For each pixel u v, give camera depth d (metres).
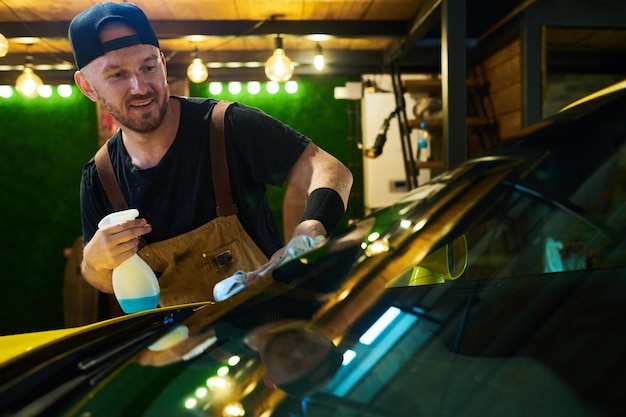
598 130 0.82
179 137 1.49
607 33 4.86
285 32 4.40
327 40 5.07
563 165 0.80
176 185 1.51
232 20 4.34
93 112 6.05
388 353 0.66
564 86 5.96
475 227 0.78
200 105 1.54
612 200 0.79
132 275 1.21
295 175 1.52
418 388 0.60
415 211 0.84
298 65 5.85
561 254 0.79
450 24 3.64
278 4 3.98
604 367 0.63
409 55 5.64
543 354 0.65
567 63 5.66
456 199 0.82
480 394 0.59
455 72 3.67
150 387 0.62
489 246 0.78
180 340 0.72
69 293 5.80
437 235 0.78
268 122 1.52
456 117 3.69
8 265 6.12
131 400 0.60
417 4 4.04
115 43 1.31
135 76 1.34
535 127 0.91
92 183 1.61
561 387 0.60
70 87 5.96
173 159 1.49
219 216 1.51
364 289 0.75
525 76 4.38
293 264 0.83
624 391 0.59
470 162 0.91
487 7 4.61
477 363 0.64
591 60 5.64
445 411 0.57
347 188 1.42
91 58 1.33
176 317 0.85
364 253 0.80
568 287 0.77
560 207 0.78
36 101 6.03
